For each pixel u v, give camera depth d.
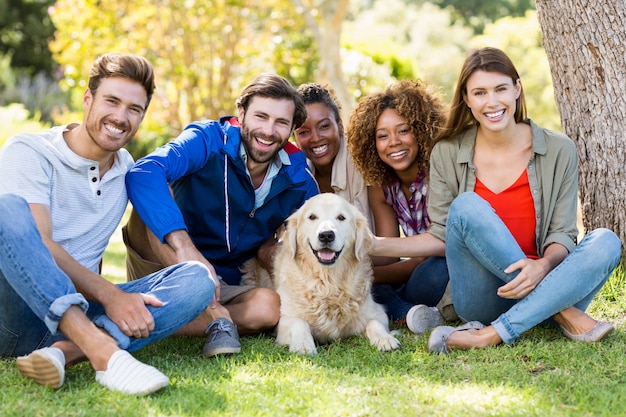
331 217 4.06
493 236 3.59
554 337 3.79
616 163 4.57
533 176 3.96
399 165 4.56
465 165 4.12
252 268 4.65
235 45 13.37
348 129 4.71
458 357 3.52
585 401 2.86
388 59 14.53
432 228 4.22
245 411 2.75
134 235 4.21
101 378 2.96
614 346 3.52
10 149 3.37
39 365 2.89
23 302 3.17
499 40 20.59
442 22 25.95
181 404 2.79
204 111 13.58
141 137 15.27
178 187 4.30
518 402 2.86
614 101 4.54
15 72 22.05
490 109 3.89
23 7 24.44
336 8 12.44
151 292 3.30
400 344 3.84
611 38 4.48
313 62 14.35
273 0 13.48
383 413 2.75
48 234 3.31
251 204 4.32
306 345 3.79
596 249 3.51
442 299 4.26
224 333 3.59
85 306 3.04
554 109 18.44
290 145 4.50
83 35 12.77
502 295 3.58
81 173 3.47
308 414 2.73
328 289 4.07
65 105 18.77
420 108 4.49
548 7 4.71
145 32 12.89
